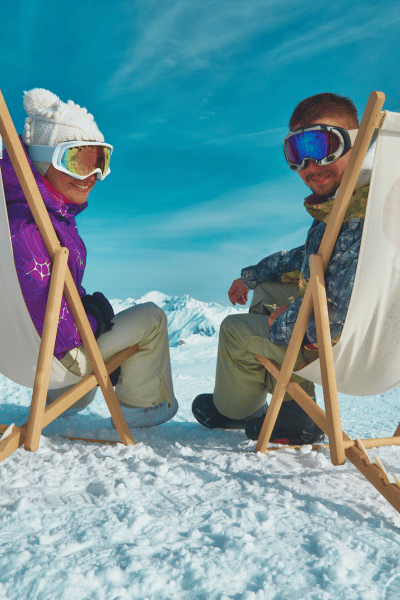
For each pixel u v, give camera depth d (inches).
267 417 74.3
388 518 49.0
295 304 70.3
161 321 84.7
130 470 62.5
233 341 84.0
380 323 62.2
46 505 48.5
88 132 70.2
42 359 60.2
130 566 35.9
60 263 61.4
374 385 72.5
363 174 60.4
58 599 31.9
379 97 49.9
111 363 77.6
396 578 36.6
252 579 36.0
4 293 62.3
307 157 64.9
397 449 80.0
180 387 208.8
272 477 61.5
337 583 35.3
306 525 46.2
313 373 70.9
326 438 90.8
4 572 34.9
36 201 60.2
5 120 56.3
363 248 56.7
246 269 97.5
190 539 42.1
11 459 66.4
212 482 58.4
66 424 101.6
